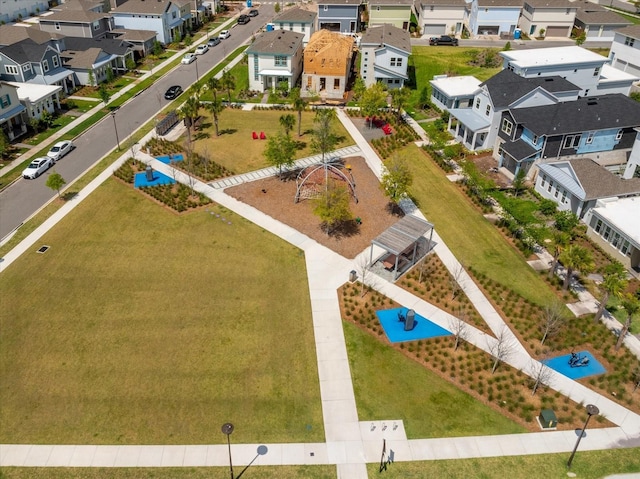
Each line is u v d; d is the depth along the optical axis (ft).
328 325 122.93
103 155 197.67
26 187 175.94
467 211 167.73
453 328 122.72
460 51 310.86
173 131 218.59
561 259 130.21
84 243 148.87
